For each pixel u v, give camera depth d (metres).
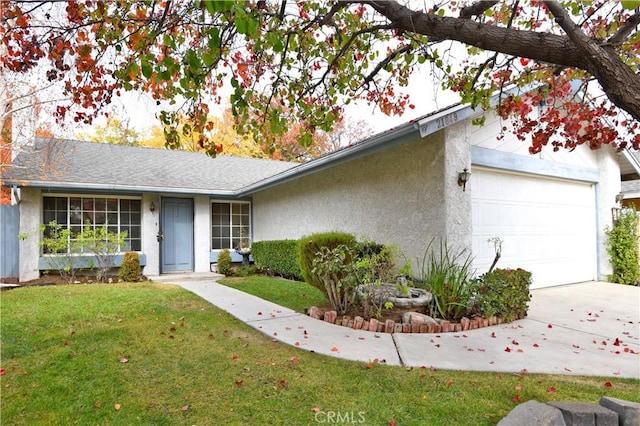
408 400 2.78
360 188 7.77
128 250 9.82
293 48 3.57
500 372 3.29
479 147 6.48
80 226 9.26
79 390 2.98
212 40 2.24
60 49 3.14
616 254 8.56
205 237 11.06
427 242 6.17
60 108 3.90
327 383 3.08
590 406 2.45
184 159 12.73
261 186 9.83
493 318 4.93
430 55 3.93
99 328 4.50
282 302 6.37
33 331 4.34
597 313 5.55
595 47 2.08
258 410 2.68
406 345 4.03
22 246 8.36
